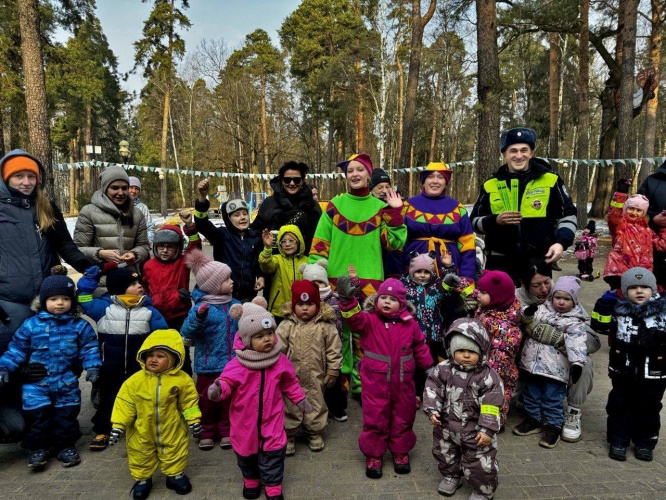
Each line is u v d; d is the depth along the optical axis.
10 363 3.16
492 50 9.82
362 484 3.03
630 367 3.26
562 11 16.36
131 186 5.98
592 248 10.86
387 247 4.18
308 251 4.77
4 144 22.98
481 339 2.77
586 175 20.39
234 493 2.95
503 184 4.08
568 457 3.36
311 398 3.47
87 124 39.19
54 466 3.31
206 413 3.55
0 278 3.44
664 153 39.53
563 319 3.58
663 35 20.27
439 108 39.03
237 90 35.38
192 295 3.78
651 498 2.84
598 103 39.38
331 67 30.62
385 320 3.22
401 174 16.31
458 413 2.81
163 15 29.91
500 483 3.01
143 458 2.85
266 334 2.93
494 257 4.17
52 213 3.69
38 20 11.53
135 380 2.88
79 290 3.50
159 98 37.47
